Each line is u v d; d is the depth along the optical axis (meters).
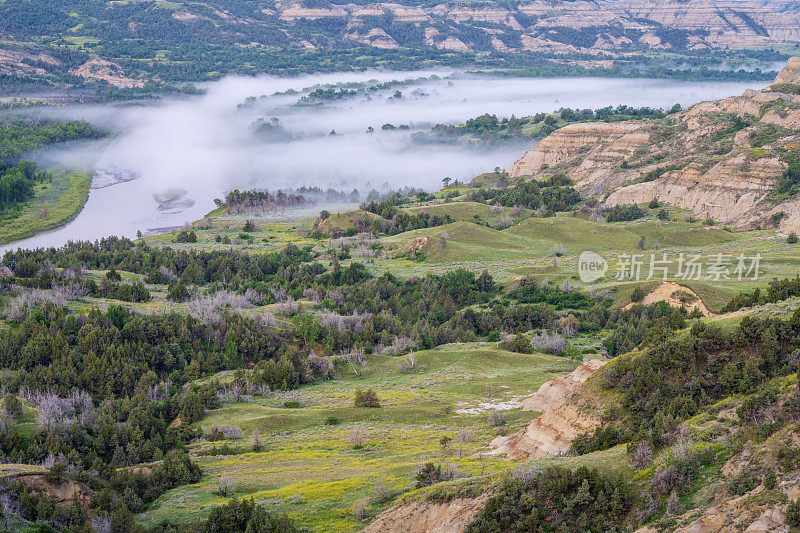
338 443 95.69
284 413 110.56
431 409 105.69
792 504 51.47
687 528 54.72
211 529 72.06
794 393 61.69
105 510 80.88
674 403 68.69
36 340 129.25
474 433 90.25
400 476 77.12
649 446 64.50
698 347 74.00
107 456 100.12
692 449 61.47
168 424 113.38
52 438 97.88
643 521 57.97
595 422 72.88
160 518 77.31
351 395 119.12
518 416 94.38
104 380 121.31
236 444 100.31
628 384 74.56
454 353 136.25
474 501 64.25
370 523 68.06
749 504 53.88
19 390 116.06
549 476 62.75
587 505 60.62
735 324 76.75
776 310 79.12
